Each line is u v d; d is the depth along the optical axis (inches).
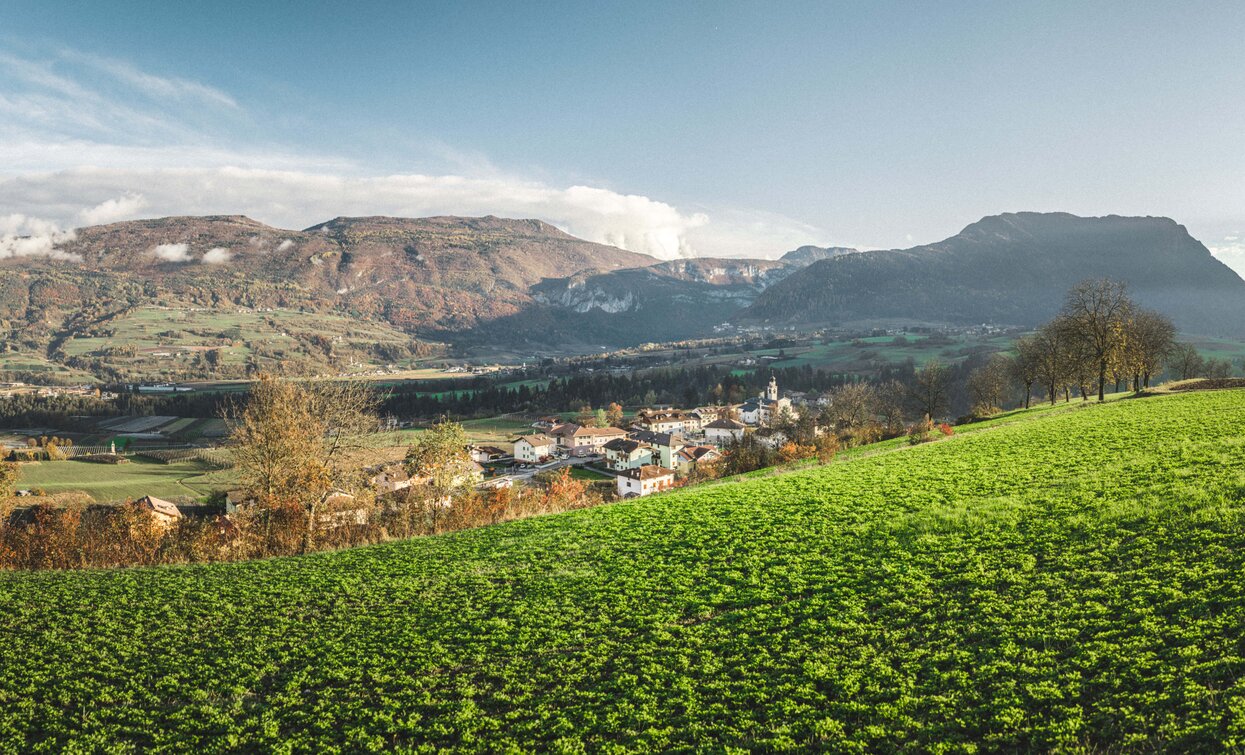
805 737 674.8
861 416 4746.6
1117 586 827.4
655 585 1136.2
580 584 1184.2
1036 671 695.7
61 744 807.7
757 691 765.9
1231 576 780.0
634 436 6722.4
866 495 1530.5
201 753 775.1
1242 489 1045.8
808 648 840.9
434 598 1192.2
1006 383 4690.0
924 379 4677.7
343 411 2203.5
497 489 2780.5
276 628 1106.1
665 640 925.2
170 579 1416.1
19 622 1185.4
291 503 1998.0
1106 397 3319.4
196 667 979.3
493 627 1035.9
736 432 6983.3
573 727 750.5
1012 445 1899.6
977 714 654.5
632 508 1729.8
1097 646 711.1
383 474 3233.3
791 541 1262.3
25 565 1993.1
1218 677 621.3
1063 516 1117.7
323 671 941.2
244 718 840.3
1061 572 908.0
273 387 2073.1
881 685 735.1
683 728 721.0
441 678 897.5
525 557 1391.5
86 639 1098.1
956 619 843.4
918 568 1023.0
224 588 1330.0
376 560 1478.8
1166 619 730.8
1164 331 3577.8
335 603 1209.4
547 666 898.7
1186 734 557.9
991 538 1083.9
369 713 823.7
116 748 789.9
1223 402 2050.9
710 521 1482.5
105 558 1974.7
